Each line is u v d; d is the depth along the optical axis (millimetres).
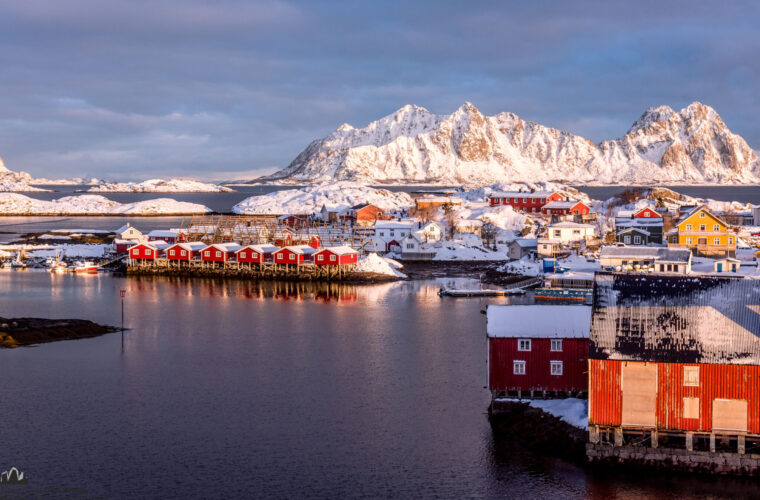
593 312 51375
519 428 54875
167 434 55688
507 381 57406
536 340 56969
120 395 64438
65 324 89312
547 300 113500
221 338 86438
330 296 119938
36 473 49031
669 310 50625
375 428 56750
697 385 47500
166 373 71250
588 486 47438
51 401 62844
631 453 48531
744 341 48062
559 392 57281
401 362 75125
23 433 55688
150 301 114312
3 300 114812
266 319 98500
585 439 50719
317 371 71812
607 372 48656
